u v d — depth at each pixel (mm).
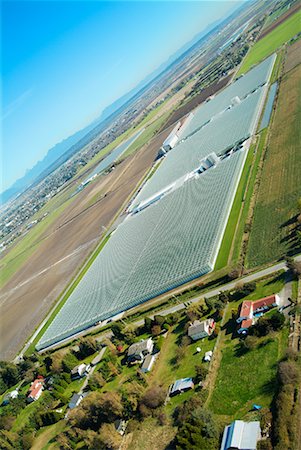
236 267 141875
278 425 79875
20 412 151625
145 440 100188
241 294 125562
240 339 111000
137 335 146375
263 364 98000
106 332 168250
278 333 103125
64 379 148625
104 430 105062
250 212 171750
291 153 195625
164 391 110125
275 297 112125
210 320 123188
